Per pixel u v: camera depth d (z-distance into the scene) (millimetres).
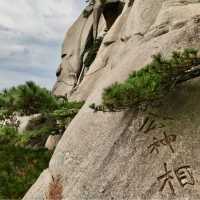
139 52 11906
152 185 9141
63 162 10898
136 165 9547
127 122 10258
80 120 11469
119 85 9570
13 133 15031
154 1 15242
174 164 9211
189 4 13234
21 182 14555
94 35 28328
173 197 8844
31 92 14789
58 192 10492
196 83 10141
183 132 9539
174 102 10031
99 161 10078
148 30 13500
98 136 10570
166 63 9359
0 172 14812
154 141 9688
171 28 12102
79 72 29891
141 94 9289
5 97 15016
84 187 9891
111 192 9445
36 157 15539
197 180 8898
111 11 24609
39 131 15383
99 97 11469
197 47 10562
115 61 14867
